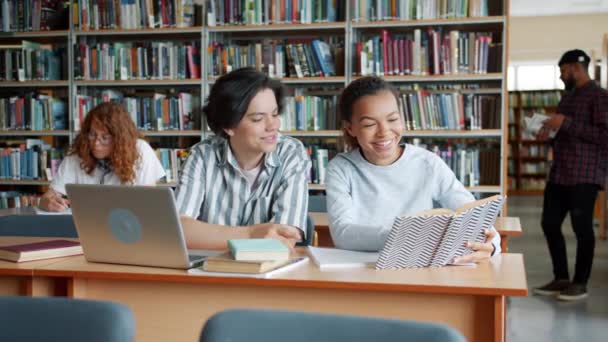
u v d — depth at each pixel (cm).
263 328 98
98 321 106
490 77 502
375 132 203
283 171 228
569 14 1177
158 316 178
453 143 551
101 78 557
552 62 1358
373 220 212
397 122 204
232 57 540
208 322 100
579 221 448
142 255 181
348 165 218
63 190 344
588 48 1196
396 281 160
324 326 97
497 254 194
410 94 520
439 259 177
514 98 1430
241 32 552
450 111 514
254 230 209
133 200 175
